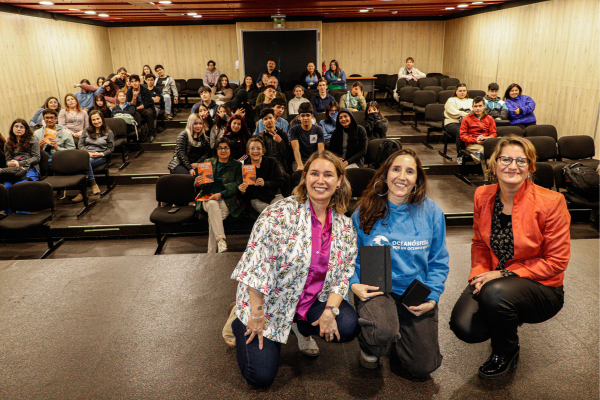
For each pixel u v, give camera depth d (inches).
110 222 198.7
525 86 345.7
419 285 78.4
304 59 434.3
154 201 227.5
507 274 82.3
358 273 83.7
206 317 107.4
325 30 507.8
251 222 175.2
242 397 80.3
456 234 195.5
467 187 240.8
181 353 93.3
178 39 508.4
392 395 80.1
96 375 86.5
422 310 79.9
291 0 307.4
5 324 104.9
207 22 497.7
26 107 323.6
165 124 373.1
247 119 294.2
